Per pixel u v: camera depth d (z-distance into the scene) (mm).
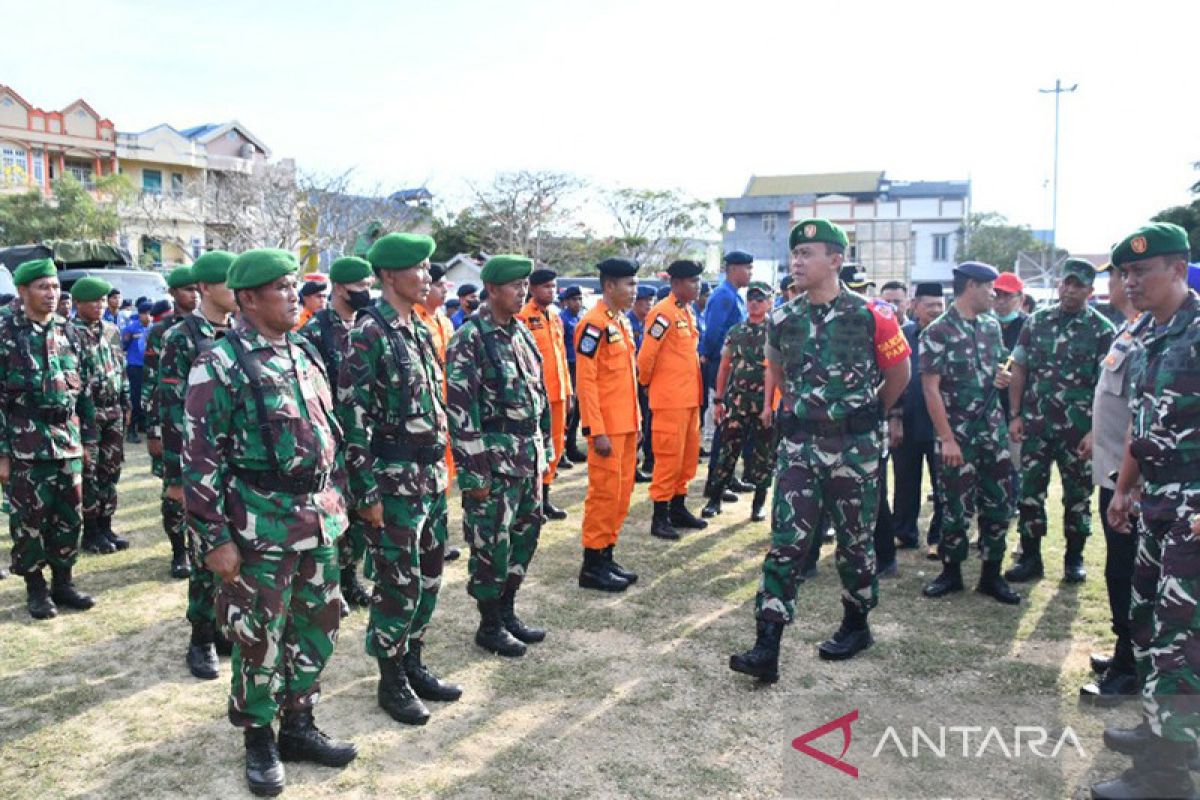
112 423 6211
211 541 2943
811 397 3988
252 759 3188
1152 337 3170
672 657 4352
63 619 4926
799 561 3994
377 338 3512
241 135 42688
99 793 3146
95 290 6023
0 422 4723
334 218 31031
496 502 4223
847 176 52312
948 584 5281
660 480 6465
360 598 5090
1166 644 2961
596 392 5223
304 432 3115
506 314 4230
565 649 4465
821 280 3967
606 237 35312
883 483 5500
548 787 3162
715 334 7766
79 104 37156
